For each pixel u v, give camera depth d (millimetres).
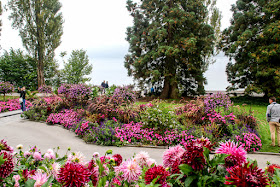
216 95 8797
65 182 1201
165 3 22141
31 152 2184
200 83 22188
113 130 7402
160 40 20094
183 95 23812
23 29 24719
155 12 22797
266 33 17438
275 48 16969
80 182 1193
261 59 17266
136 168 1469
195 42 19672
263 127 9086
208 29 21141
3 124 9625
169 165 1571
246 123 8273
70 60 26266
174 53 19250
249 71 19375
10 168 1396
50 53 26641
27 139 7195
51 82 30656
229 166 1269
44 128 8992
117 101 9375
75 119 9391
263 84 17953
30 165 2012
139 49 23688
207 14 23156
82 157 1894
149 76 22500
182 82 23516
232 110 9438
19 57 31000
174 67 21844
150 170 1403
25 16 24188
